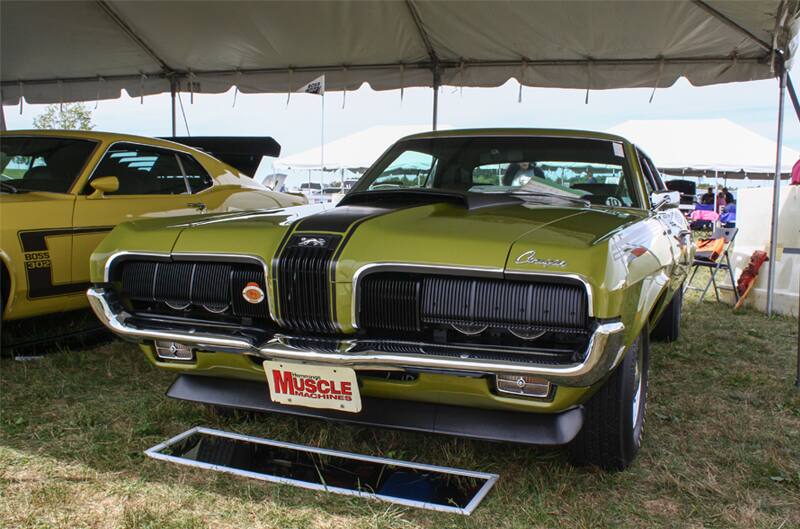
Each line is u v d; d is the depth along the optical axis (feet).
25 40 24.80
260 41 24.53
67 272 12.81
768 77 21.50
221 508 7.02
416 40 23.68
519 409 6.96
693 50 21.62
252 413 9.76
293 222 7.79
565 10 20.13
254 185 18.40
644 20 20.08
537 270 6.43
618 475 8.05
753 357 14.67
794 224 20.84
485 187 10.76
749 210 23.89
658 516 7.11
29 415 9.75
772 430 9.91
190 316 8.07
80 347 13.65
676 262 9.90
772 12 16.81
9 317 12.08
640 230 8.18
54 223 12.59
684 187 13.25
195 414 9.85
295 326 7.25
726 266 24.71
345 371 7.00
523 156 10.95
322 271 7.00
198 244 7.80
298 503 7.16
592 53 22.84
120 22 23.63
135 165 15.05
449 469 7.73
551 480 7.85
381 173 11.62
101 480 7.64
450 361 6.61
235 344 7.41
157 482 7.63
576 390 6.70
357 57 25.49
